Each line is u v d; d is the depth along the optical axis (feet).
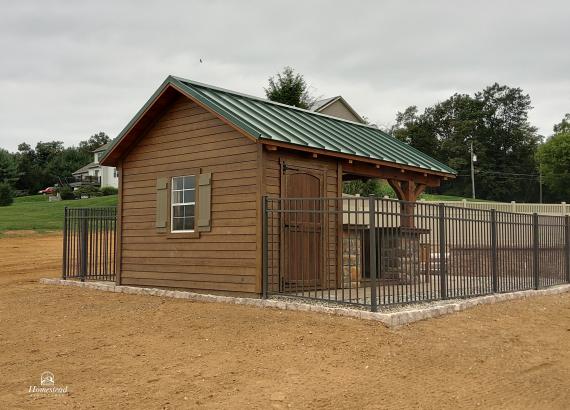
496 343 28.27
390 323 28.60
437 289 39.73
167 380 22.95
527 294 42.80
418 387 22.06
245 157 36.91
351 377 22.68
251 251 36.14
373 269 30.14
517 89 299.58
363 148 43.98
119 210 46.01
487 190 282.36
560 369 25.48
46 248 82.84
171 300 38.47
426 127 295.07
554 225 49.85
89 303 39.27
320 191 39.96
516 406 20.89
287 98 111.75
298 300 34.45
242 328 29.58
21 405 20.88
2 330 31.96
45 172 296.10
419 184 50.08
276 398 20.77
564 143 226.17
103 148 265.34
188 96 38.99
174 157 41.86
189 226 40.93
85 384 22.94
